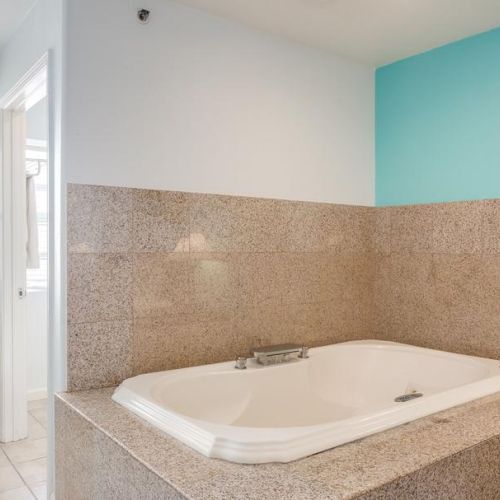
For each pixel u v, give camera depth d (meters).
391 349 2.73
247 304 2.53
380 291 3.08
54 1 2.10
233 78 2.50
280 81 2.68
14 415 3.04
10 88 2.71
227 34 2.47
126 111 2.16
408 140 2.96
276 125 2.66
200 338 2.36
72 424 1.80
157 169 2.24
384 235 3.06
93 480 1.62
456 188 2.72
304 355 2.54
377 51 2.87
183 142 2.32
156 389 1.93
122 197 2.14
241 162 2.52
